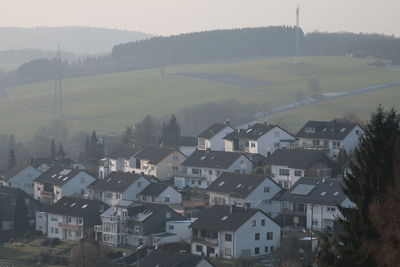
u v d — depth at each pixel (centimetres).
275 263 18812
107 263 19650
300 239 19188
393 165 10675
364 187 10706
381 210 10206
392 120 11075
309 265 11044
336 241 10725
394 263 9812
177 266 18062
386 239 10050
